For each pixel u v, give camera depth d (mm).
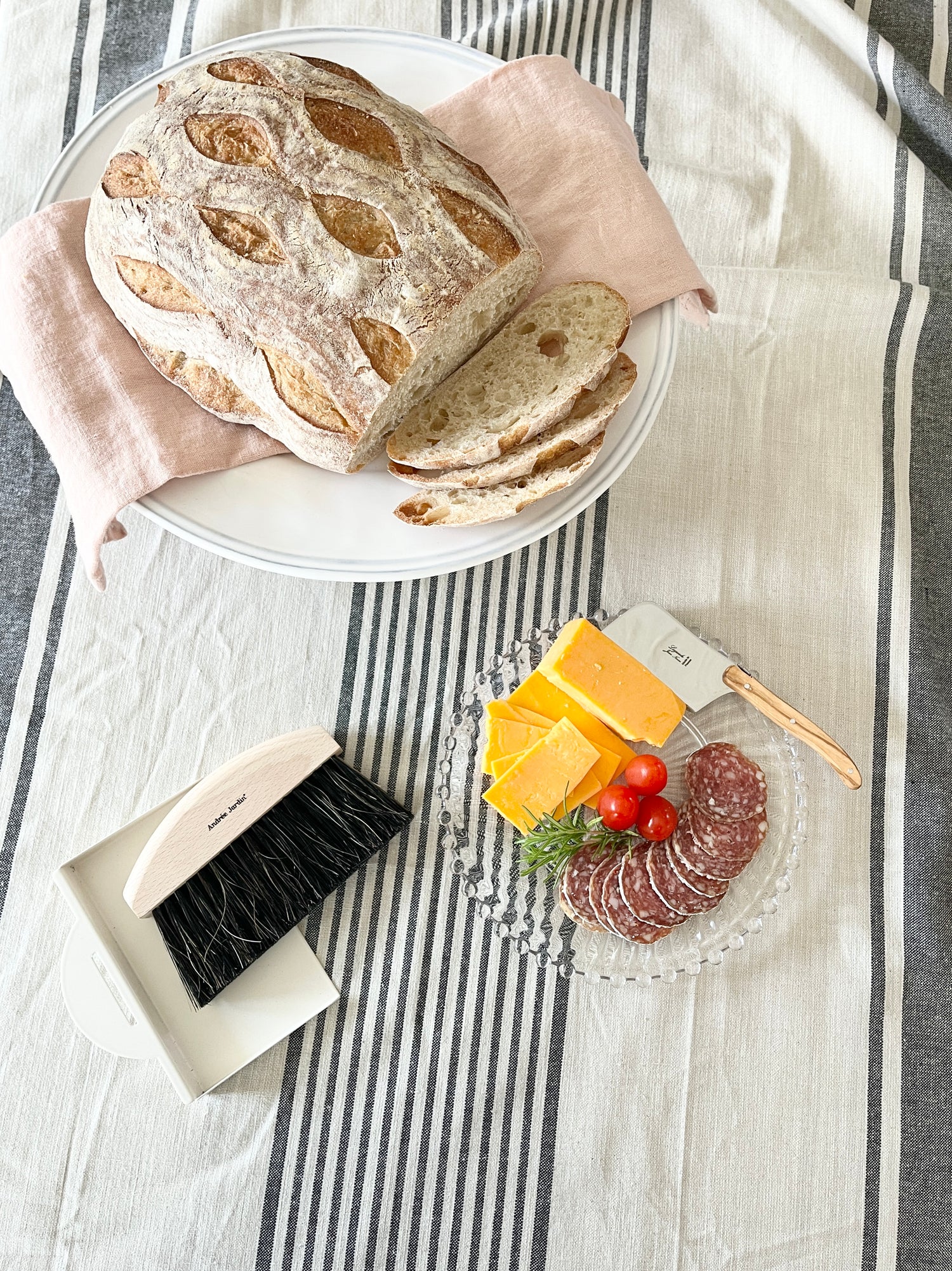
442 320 899
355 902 1056
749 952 1056
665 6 1293
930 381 1214
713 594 1145
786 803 1061
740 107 1288
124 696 1112
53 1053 1030
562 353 1017
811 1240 1007
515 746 1015
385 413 951
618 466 988
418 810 1081
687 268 1021
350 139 914
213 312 906
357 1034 1033
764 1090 1031
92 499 956
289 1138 1018
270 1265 996
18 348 979
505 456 979
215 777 1010
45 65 1254
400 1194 1009
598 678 995
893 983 1056
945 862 1083
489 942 1049
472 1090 1025
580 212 1033
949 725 1120
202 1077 1005
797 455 1185
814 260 1256
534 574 1141
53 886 1068
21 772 1093
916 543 1172
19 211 1220
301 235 882
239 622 1130
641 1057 1033
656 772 961
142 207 916
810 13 1304
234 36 1258
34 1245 996
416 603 1133
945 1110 1032
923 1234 1010
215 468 970
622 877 955
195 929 996
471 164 979
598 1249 1003
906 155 1259
